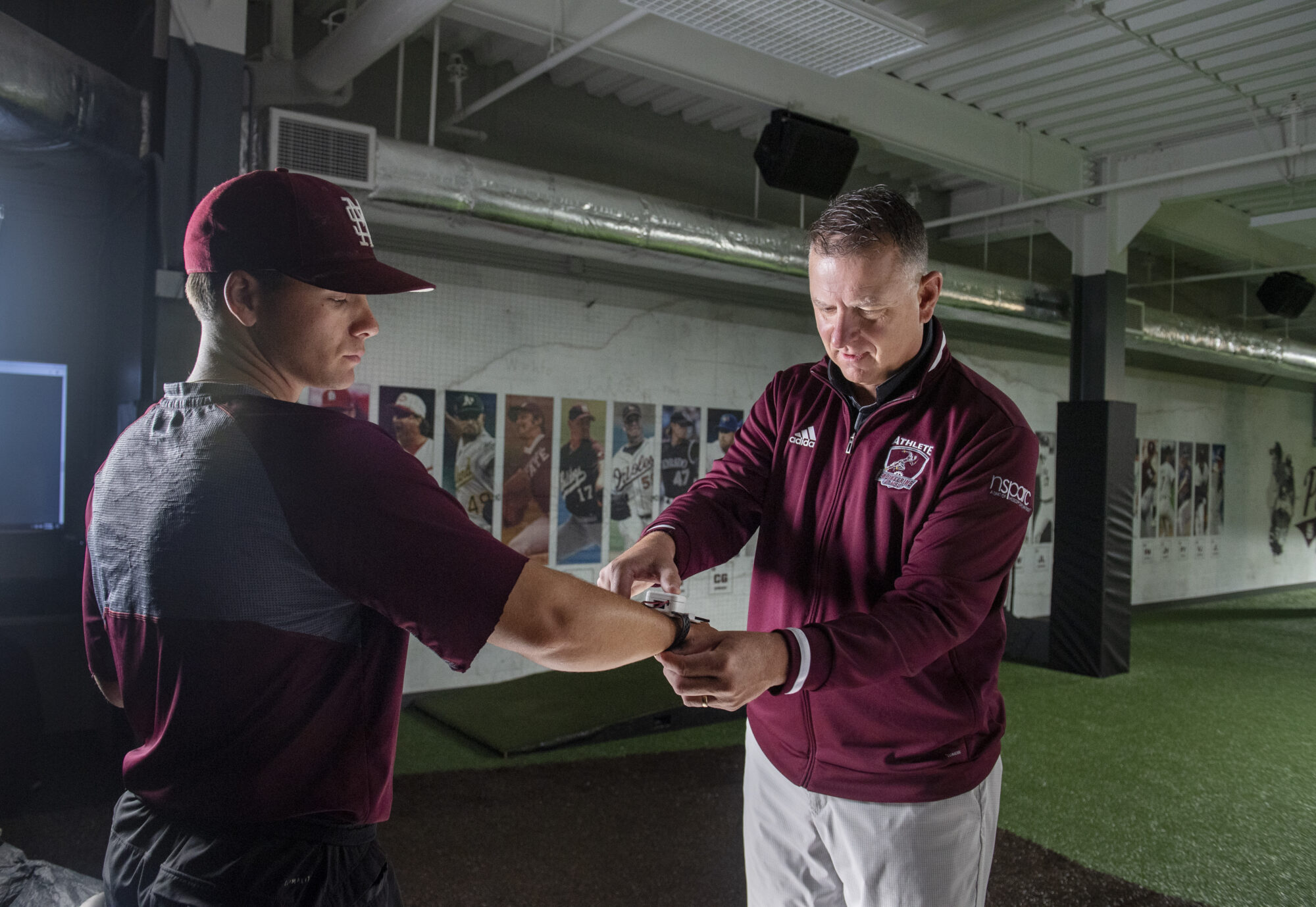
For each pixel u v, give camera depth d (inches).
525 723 178.9
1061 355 356.8
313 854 34.5
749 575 265.9
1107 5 161.6
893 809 54.3
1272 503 474.6
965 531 50.2
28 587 159.9
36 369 160.4
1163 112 213.3
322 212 36.0
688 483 253.3
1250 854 131.3
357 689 35.6
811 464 59.0
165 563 33.6
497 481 218.7
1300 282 321.4
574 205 176.7
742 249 204.1
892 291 50.3
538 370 225.1
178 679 33.5
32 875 86.6
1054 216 266.4
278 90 147.6
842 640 44.8
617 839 129.6
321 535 32.5
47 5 150.7
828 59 153.3
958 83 198.2
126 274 149.5
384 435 35.5
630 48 162.6
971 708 54.7
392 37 128.1
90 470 171.5
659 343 246.8
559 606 34.1
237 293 36.1
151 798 34.8
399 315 204.5
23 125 108.6
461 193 162.7
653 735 182.4
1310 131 209.9
